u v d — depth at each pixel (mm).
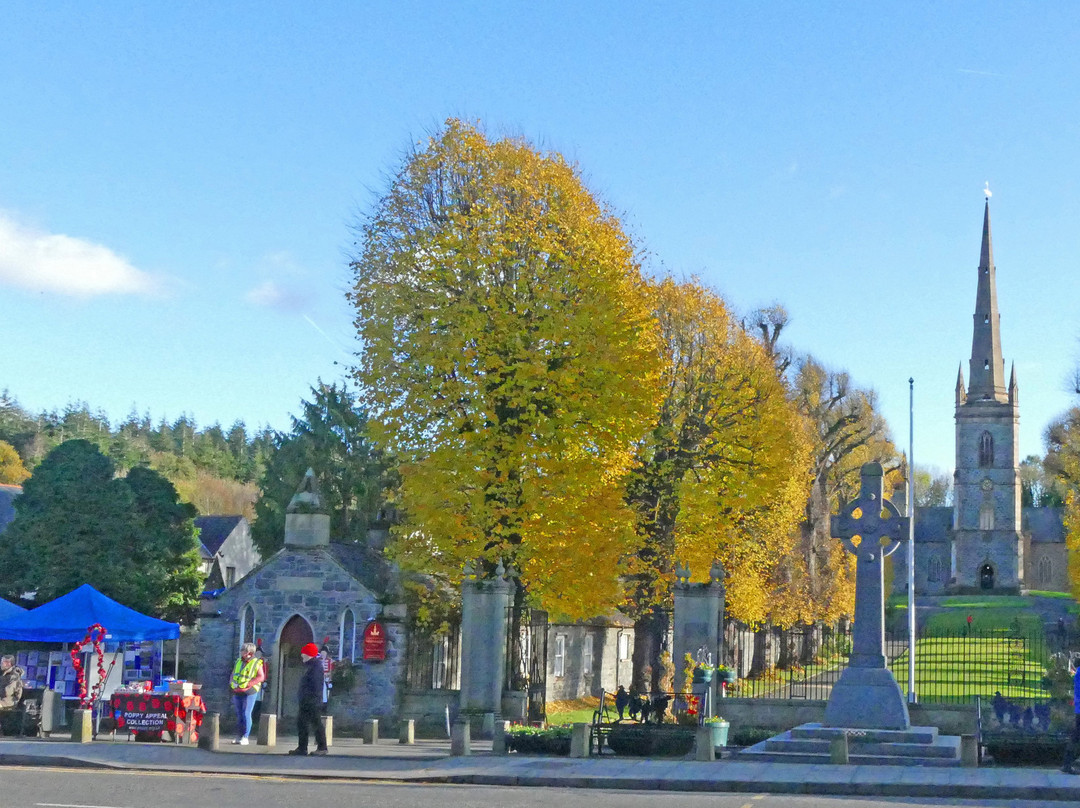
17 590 43375
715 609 34375
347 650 36875
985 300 146250
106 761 22500
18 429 117312
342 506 56156
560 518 33531
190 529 47500
